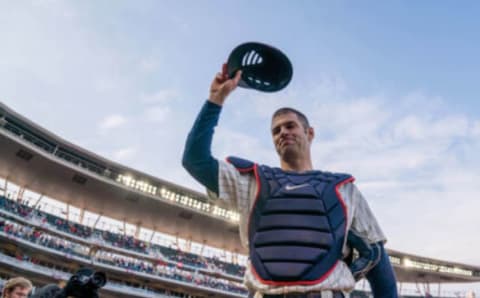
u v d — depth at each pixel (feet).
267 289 8.53
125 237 169.48
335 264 8.73
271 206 9.26
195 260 183.01
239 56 9.57
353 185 10.07
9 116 136.15
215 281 176.14
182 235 188.55
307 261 8.52
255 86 9.93
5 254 132.46
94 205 168.25
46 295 16.49
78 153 156.87
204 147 9.36
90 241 155.33
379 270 9.47
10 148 137.49
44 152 142.00
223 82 9.62
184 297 169.37
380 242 9.55
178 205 172.96
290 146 10.27
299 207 9.11
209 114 9.48
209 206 180.55
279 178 9.68
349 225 9.30
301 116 10.74
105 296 148.56
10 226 131.03
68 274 134.51
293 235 8.80
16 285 23.39
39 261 143.23
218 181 9.46
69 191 159.63
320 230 8.89
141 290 150.92
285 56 9.59
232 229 186.80
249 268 9.14
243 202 9.68
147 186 171.42
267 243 8.95
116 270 150.82
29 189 156.76
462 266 230.89
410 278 234.79
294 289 8.32
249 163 10.10
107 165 163.84
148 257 167.63
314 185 9.52
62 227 151.33
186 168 9.57
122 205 169.78
